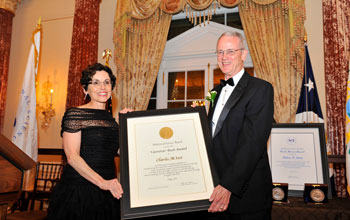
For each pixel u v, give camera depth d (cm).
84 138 192
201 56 521
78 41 527
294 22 423
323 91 426
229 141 183
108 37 558
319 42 438
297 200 261
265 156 190
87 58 519
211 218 196
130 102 503
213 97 218
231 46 205
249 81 197
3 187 98
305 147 285
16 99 619
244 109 184
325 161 276
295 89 425
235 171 164
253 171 179
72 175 187
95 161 190
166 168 175
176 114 191
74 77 517
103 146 195
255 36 453
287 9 434
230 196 172
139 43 511
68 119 192
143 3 503
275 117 430
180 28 547
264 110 180
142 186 170
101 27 566
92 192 185
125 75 506
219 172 182
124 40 510
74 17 540
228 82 206
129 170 174
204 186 170
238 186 162
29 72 436
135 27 514
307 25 448
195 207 164
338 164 386
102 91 204
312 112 383
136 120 190
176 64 536
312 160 280
